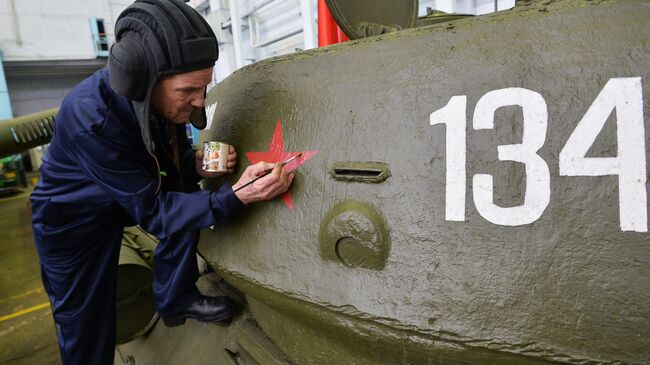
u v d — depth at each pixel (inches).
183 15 43.2
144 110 44.5
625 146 29.2
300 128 44.6
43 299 174.6
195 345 69.7
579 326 29.4
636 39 30.0
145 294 84.0
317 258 41.2
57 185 56.7
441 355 34.6
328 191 41.3
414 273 35.4
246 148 50.6
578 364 29.1
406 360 38.3
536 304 30.8
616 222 29.2
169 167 59.4
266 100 49.3
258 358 56.6
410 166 36.5
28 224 301.0
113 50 43.2
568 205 30.5
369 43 43.7
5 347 140.2
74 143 49.3
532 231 31.5
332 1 56.5
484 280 32.7
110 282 67.0
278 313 52.4
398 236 36.3
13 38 398.6
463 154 34.3
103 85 49.5
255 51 247.8
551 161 31.2
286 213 44.6
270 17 230.2
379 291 36.8
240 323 63.6
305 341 50.0
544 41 33.0
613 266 29.0
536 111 31.9
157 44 41.9
